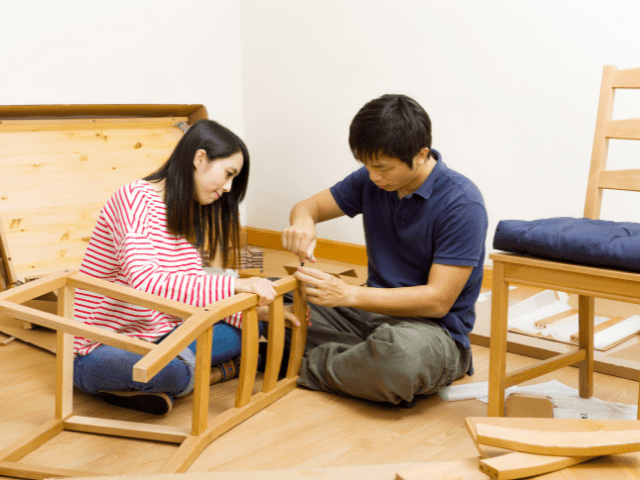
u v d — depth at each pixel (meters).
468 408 1.44
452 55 2.69
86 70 2.71
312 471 0.67
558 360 1.43
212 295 1.29
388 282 1.52
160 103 3.01
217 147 1.36
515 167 2.60
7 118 2.49
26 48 2.51
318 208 1.68
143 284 1.27
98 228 1.39
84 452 1.19
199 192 1.38
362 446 1.24
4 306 1.06
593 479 0.64
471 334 1.92
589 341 1.48
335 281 1.42
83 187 2.43
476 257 1.39
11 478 1.08
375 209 1.54
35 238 2.26
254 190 3.46
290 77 3.21
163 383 1.34
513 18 2.51
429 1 2.71
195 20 3.12
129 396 1.36
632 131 1.48
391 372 1.32
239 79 3.39
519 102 2.55
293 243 1.53
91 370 1.36
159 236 1.38
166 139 2.76
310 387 1.51
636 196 2.32
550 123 2.49
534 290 2.43
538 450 0.66
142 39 2.90
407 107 1.25
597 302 2.24
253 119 3.40
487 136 2.65
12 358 1.71
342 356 1.42
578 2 2.37
